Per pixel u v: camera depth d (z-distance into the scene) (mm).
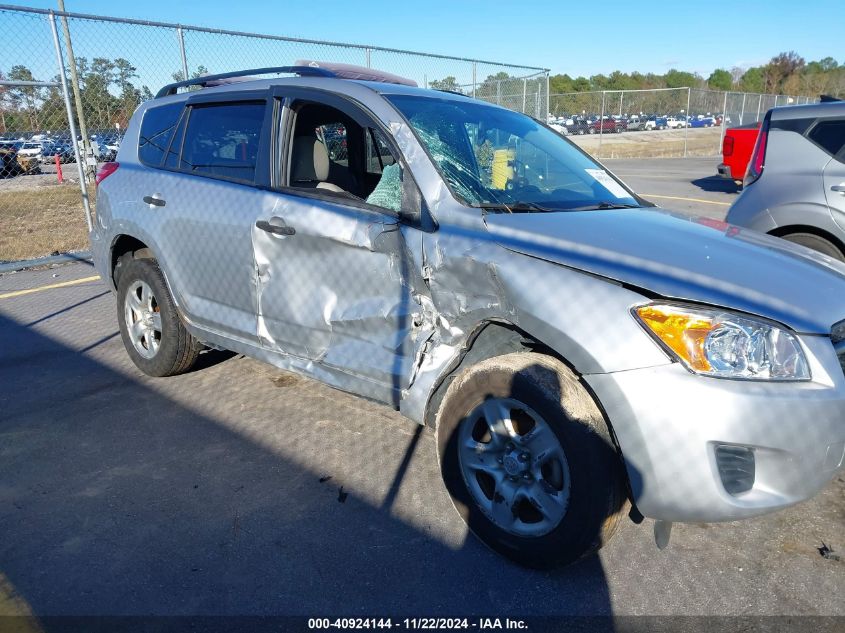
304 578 2510
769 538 2799
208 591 2428
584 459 2283
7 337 5352
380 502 3025
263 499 3041
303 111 3602
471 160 3148
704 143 30031
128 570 2537
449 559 2635
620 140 32031
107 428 3742
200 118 3961
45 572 2514
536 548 2469
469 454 2648
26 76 8188
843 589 2479
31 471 3273
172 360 4215
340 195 3170
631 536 2805
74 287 7121
